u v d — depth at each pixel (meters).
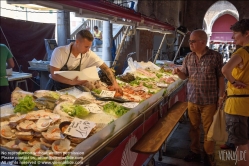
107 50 7.16
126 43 8.60
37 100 2.07
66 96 2.31
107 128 1.80
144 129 2.78
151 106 2.82
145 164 3.05
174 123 2.92
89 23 9.59
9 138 1.59
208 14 20.09
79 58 2.93
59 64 2.83
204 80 3.04
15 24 6.18
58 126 1.70
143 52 9.08
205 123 3.14
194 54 3.16
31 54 6.65
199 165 3.29
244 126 2.58
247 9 13.08
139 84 3.66
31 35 6.59
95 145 1.68
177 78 4.52
